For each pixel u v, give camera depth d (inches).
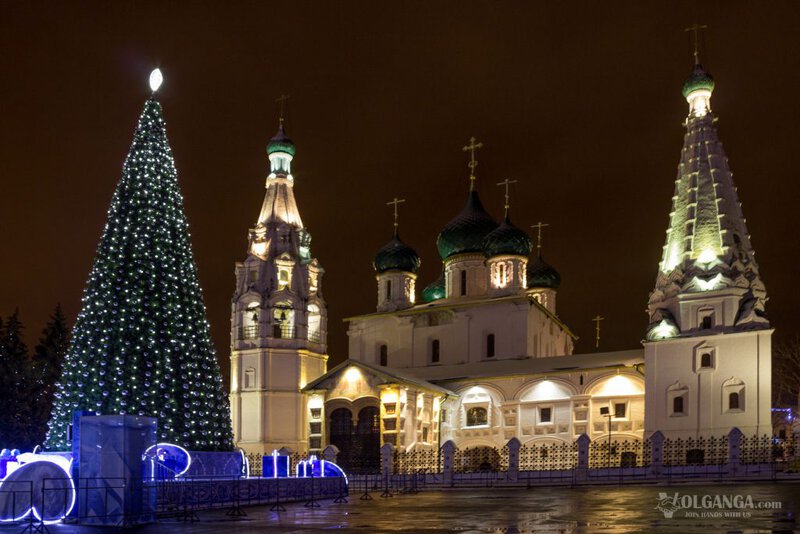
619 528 895.1
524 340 3134.8
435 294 3740.2
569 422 2805.1
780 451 2102.6
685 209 2655.0
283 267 3152.1
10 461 1284.4
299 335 3115.2
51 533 968.3
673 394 2529.5
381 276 3516.2
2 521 1066.7
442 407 3031.5
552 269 3752.5
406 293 3496.6
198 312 1743.4
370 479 2256.4
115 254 1667.1
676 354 2549.2
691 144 2694.4
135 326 1617.9
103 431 1066.7
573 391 2819.9
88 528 1013.8
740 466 1967.3
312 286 3233.3
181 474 1520.7
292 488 1599.4
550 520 1023.0
